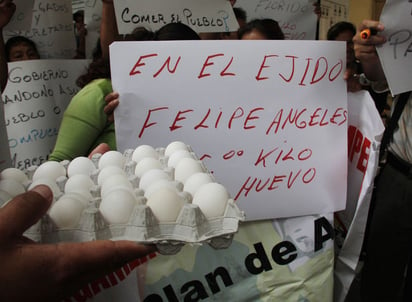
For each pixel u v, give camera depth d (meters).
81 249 0.31
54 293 0.30
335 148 0.69
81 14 1.39
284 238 0.69
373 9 2.46
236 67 0.63
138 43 0.60
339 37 1.53
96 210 0.36
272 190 0.67
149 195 0.39
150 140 0.63
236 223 0.38
